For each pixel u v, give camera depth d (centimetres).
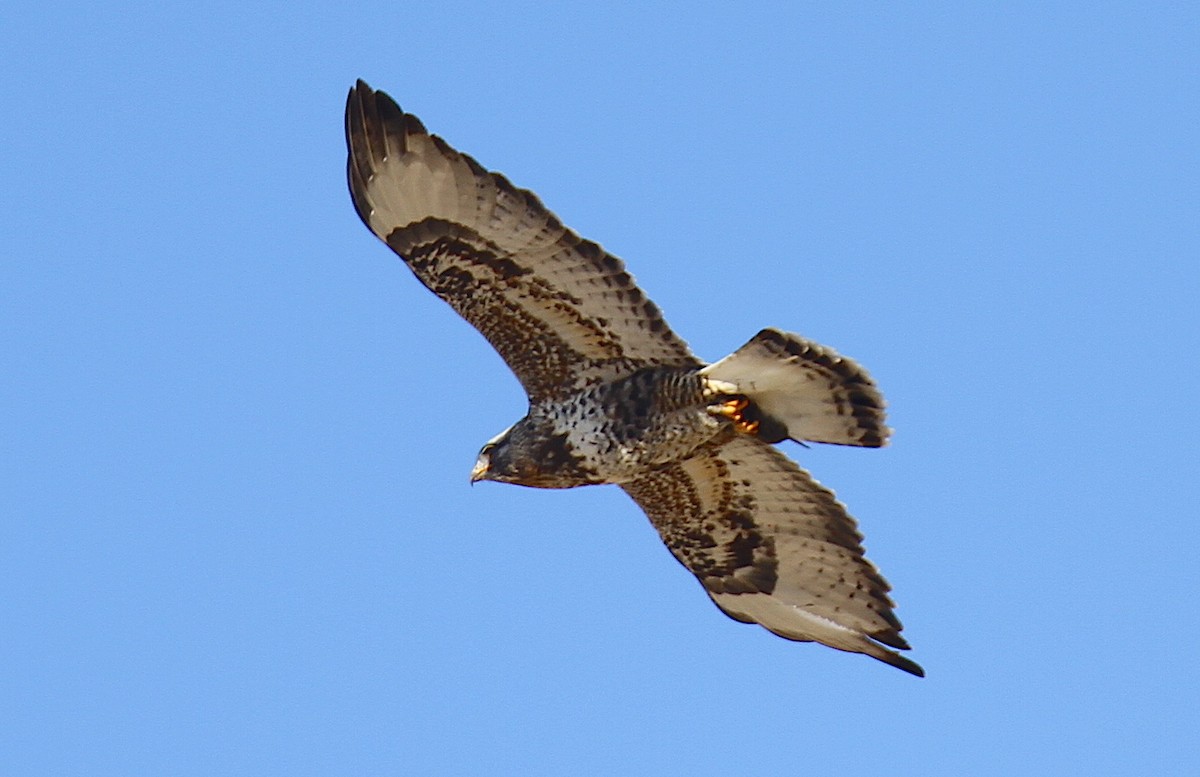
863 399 1430
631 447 1477
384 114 1412
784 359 1425
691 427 1462
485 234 1428
